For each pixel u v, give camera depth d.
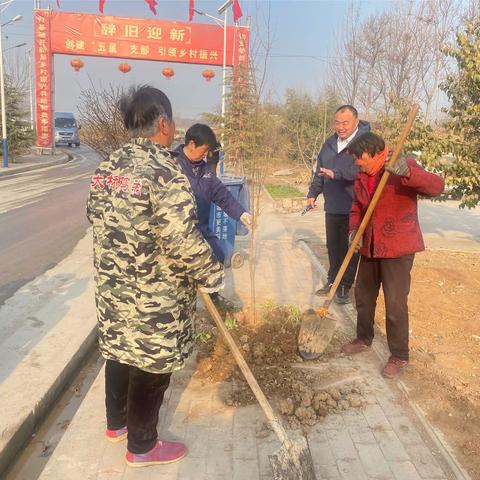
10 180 16.75
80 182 16.55
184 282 2.38
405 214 3.56
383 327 4.57
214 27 22.92
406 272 3.61
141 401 2.58
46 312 4.91
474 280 6.12
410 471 2.71
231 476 2.65
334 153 5.05
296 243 8.14
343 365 3.85
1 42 19.72
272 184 17.09
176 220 2.16
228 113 4.32
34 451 3.19
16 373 3.72
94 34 23.47
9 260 6.92
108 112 8.47
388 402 3.36
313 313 3.87
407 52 13.22
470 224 10.25
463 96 6.75
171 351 2.38
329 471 2.70
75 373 4.07
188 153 3.94
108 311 2.35
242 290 5.61
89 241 8.17
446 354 4.10
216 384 3.53
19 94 22.70
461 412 3.23
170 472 2.68
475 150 6.39
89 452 2.82
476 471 2.70
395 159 3.22
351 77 15.34
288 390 3.45
